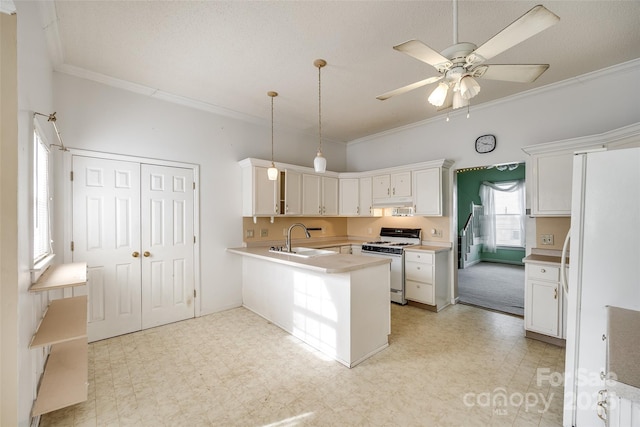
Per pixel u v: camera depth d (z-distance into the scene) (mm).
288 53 2537
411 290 4020
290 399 2000
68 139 2752
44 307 2008
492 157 3725
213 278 3748
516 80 1812
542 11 1215
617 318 1319
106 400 1995
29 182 1561
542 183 2980
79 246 2807
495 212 7949
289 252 3498
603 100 2934
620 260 1511
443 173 4051
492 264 7703
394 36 2299
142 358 2572
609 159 1541
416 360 2520
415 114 4109
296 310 3014
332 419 1802
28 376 1521
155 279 3283
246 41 2361
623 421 957
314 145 5121
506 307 3988
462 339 2939
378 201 4672
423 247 4094
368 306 2586
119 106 3064
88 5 1932
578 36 2301
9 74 1188
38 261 1797
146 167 3232
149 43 2383
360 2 1929
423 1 1916
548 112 3289
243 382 2205
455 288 4184
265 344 2850
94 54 2535
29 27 1660
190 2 1920
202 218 3660
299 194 4406
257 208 3879
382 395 2035
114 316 3006
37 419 1707
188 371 2361
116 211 3029
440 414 1839
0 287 1178
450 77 1694
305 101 3615
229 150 3947
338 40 2352
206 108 3686
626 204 1500
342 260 2740
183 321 3455
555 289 2752
